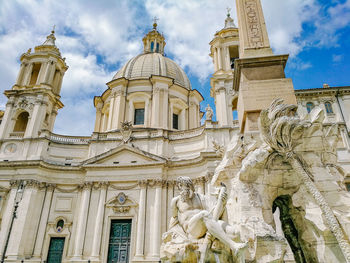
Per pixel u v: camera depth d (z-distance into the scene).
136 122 38.09
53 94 36.62
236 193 6.75
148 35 51.84
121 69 44.75
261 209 6.38
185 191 6.62
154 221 27.58
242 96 8.65
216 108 32.12
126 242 28.00
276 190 7.03
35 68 39.81
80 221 28.38
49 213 29.75
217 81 32.62
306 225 6.72
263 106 8.31
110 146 32.47
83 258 26.92
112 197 29.55
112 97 38.62
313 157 6.91
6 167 30.55
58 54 39.38
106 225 28.39
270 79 8.76
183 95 41.56
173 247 5.93
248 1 10.80
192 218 6.01
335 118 26.88
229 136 29.48
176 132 33.12
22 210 28.31
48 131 33.00
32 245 27.80
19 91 35.28
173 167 30.56
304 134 6.97
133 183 30.05
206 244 5.64
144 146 31.81
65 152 32.88
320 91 27.88
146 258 26.03
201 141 30.81
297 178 6.94
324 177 6.71
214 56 34.62
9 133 33.31
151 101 38.12
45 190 30.38
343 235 5.77
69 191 31.02
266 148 7.06
